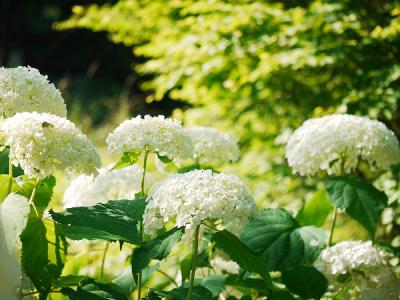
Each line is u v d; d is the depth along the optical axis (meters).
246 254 2.94
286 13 6.05
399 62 5.88
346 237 5.95
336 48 5.66
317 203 4.12
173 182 2.87
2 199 2.90
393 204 5.13
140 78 18.03
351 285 3.90
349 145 3.89
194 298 3.14
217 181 2.87
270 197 6.30
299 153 4.02
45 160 2.76
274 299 3.70
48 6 19.38
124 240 2.75
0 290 2.56
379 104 5.47
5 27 17.66
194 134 4.30
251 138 6.91
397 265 4.20
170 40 6.98
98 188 3.77
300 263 3.64
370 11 6.25
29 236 2.76
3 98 3.11
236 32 6.08
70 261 3.85
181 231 2.88
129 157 3.40
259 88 6.57
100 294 3.03
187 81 7.15
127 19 7.86
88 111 11.12
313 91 6.74
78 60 20.12
